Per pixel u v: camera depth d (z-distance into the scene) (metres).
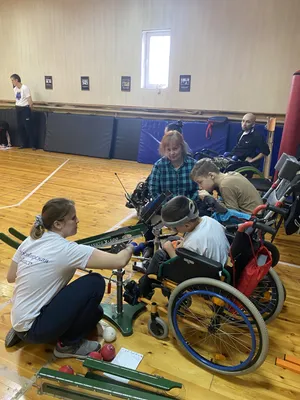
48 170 5.14
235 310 1.43
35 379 1.41
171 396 1.35
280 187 2.13
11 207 3.48
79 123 6.30
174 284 1.62
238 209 2.13
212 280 1.42
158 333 1.67
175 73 5.54
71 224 1.47
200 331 1.72
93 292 1.47
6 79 7.17
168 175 2.31
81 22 6.02
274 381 1.46
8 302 1.95
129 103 6.07
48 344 1.63
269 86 4.99
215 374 1.48
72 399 1.31
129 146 5.96
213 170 2.15
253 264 1.46
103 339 1.66
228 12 4.93
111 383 1.36
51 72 6.61
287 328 1.79
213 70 5.27
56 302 1.41
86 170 5.20
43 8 6.26
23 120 6.55
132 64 5.83
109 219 3.21
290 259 2.55
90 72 6.23
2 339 1.65
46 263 1.38
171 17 5.30
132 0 5.49
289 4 4.55
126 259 1.50
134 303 1.76
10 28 6.71
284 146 3.71
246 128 3.96
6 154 6.27
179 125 3.33
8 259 2.44
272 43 4.80
